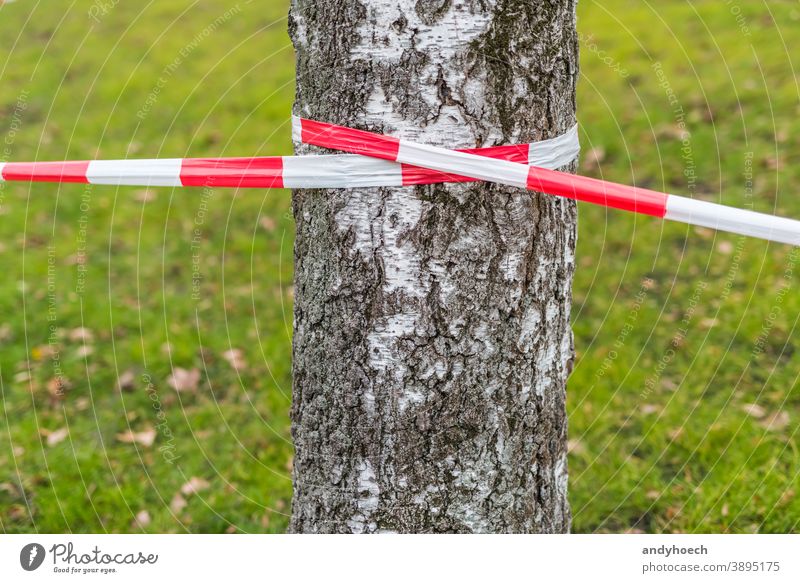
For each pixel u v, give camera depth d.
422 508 1.49
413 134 1.32
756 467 2.44
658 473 2.49
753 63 4.82
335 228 1.40
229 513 2.46
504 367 1.44
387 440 1.46
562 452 1.63
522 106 1.34
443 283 1.38
